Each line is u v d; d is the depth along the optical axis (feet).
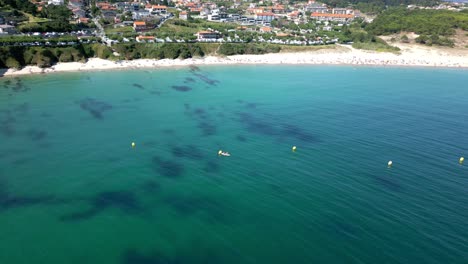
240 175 173.27
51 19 534.37
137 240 126.82
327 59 538.47
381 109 289.33
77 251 121.49
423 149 208.33
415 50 581.94
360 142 216.74
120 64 437.17
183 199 152.25
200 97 314.55
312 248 122.62
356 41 622.95
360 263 115.85
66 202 149.69
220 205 147.84
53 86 333.62
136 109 274.98
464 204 151.02
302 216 140.26
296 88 360.89
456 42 600.39
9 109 263.70
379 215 141.38
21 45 394.32
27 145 203.92
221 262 116.26
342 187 162.71
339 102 308.40
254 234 129.70
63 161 185.98
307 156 195.31
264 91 344.08
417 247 123.34
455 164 189.37
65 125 236.84
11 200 150.10
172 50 478.59
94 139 215.31
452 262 116.47
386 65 526.16
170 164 185.06
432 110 290.56
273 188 161.17
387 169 181.47
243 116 263.70
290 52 551.18
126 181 167.22
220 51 514.27
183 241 126.31
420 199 153.79
